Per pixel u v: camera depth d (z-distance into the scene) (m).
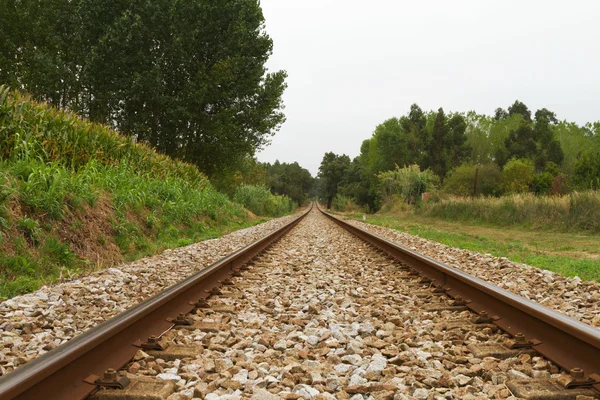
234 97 29.91
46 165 9.53
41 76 27.48
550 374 2.73
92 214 8.77
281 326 3.98
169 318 3.82
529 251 11.04
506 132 85.25
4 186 6.80
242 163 35.03
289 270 7.18
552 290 5.89
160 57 27.61
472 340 3.45
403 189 47.16
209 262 8.55
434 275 5.91
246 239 13.29
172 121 27.67
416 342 3.46
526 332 3.35
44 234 7.06
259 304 4.77
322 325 4.02
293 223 21.38
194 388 2.49
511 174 45.25
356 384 2.62
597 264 8.03
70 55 30.69
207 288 5.27
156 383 2.50
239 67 29.14
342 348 3.35
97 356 2.69
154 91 26.47
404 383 2.64
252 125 30.72
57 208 7.64
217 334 3.60
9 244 6.36
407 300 5.00
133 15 27.14
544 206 18.78
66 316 4.32
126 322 3.02
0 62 30.44
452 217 25.59
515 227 19.16
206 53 30.09
